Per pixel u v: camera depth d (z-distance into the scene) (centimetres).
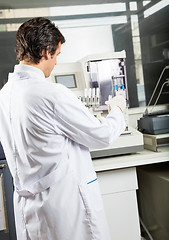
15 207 142
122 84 239
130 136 214
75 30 269
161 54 279
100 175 207
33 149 127
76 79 250
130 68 277
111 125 138
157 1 276
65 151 132
